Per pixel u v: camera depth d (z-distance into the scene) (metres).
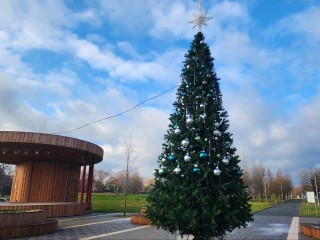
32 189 23.02
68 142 19.52
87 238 11.55
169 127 8.46
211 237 7.44
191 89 8.45
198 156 7.50
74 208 20.88
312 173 59.03
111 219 18.95
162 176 7.97
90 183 25.25
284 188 78.00
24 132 18.52
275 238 12.95
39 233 12.12
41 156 22.47
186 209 7.07
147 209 7.86
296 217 24.17
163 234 12.77
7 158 23.66
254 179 61.34
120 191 68.44
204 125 7.90
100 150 22.69
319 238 12.73
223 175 7.46
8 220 11.39
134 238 11.68
